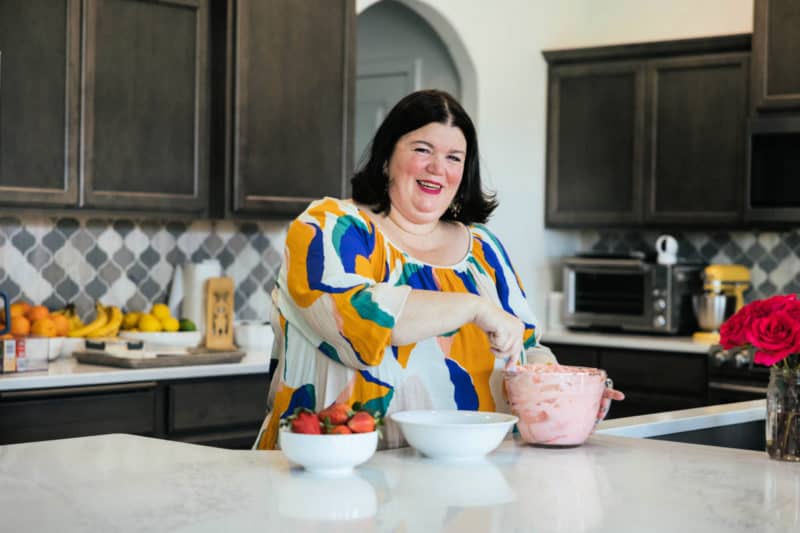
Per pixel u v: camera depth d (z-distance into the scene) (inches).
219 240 173.3
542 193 217.9
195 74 153.9
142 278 163.9
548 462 67.9
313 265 73.3
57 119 139.6
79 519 51.8
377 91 221.1
